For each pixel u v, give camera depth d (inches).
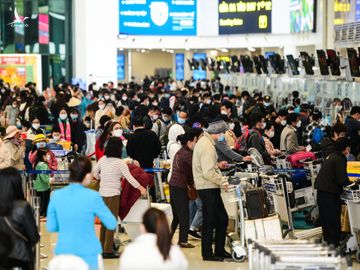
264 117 825.5
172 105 1087.6
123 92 1258.0
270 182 570.3
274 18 1802.4
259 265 352.5
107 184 530.3
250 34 1854.1
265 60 1430.9
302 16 1610.5
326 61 1017.5
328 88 1007.0
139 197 544.7
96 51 1833.2
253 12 1824.6
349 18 1246.9
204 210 529.0
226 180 521.0
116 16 1868.8
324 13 1457.9
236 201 534.9
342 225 561.0
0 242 316.8
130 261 297.3
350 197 517.3
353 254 534.9
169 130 730.2
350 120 740.0
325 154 595.8
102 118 777.6
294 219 684.1
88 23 1822.1
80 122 888.9
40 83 1513.3
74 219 359.3
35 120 766.5
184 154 560.4
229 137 729.0
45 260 537.0
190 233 603.2
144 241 300.2
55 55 1958.7
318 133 824.3
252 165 637.3
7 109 1058.7
